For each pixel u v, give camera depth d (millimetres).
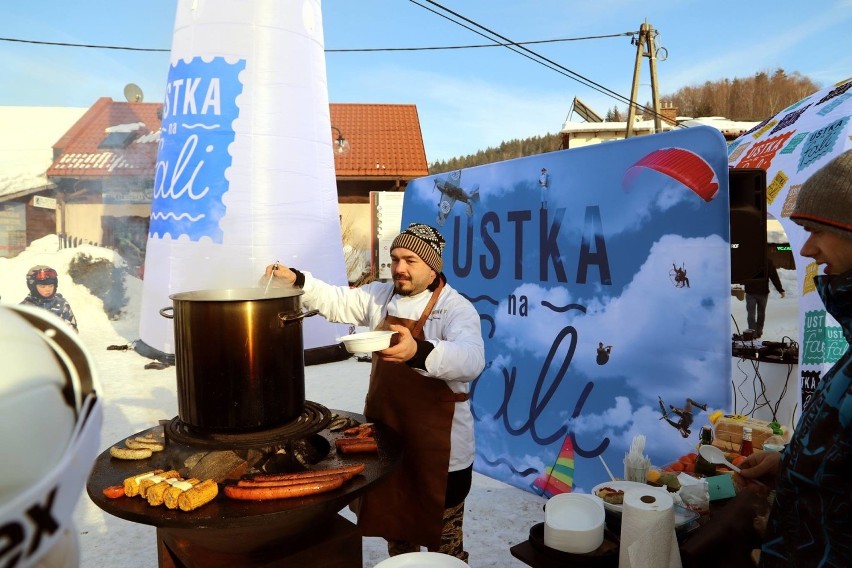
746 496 1803
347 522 1970
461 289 4531
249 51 6391
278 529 1661
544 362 3846
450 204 4656
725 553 1614
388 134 19281
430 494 2217
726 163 2924
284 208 6594
